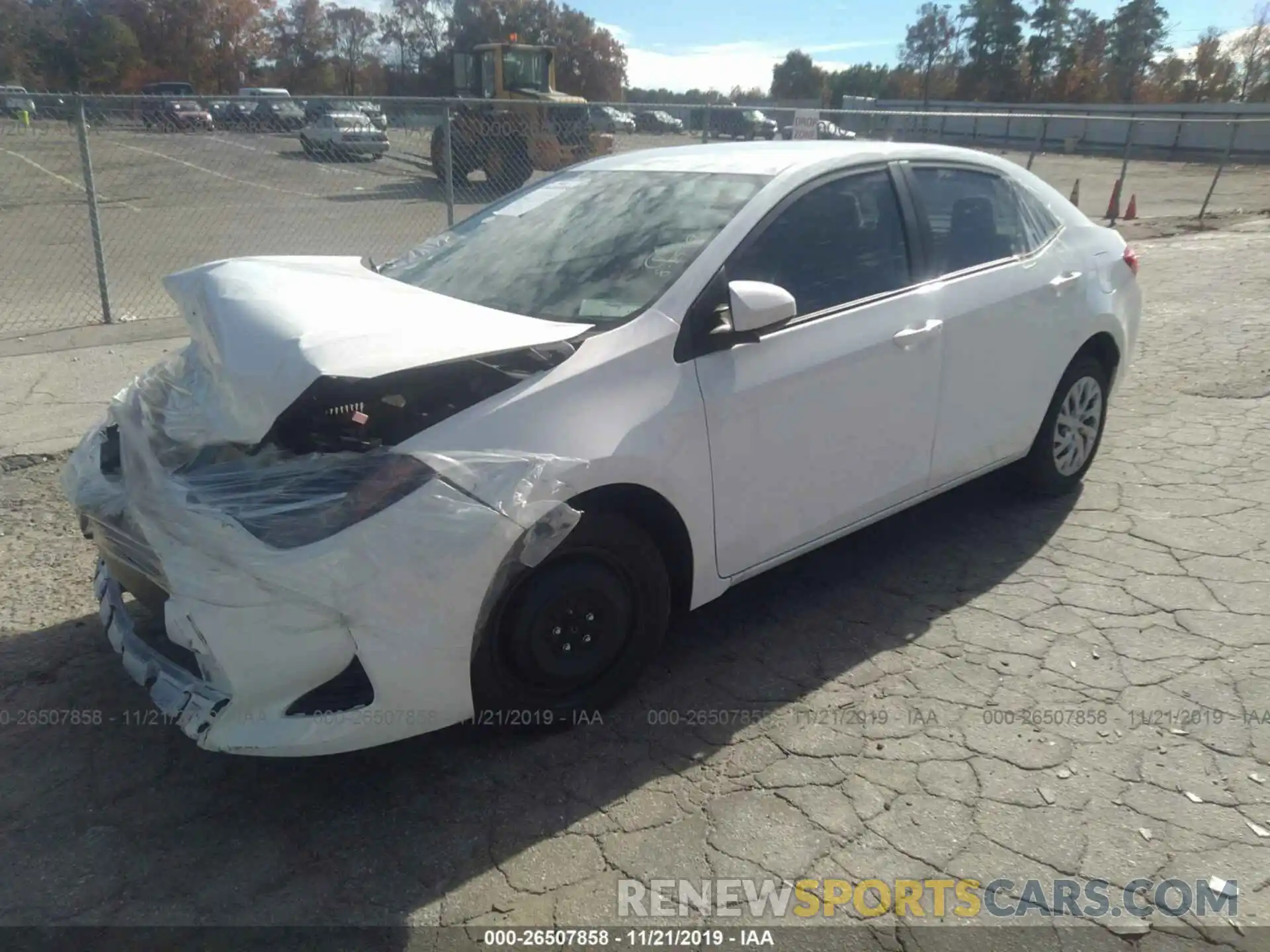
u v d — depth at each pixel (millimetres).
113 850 2654
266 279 3174
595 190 4004
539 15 68562
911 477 3910
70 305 9156
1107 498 4855
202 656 2572
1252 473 5090
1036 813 2723
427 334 2812
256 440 2633
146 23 66375
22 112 8516
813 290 3527
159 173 17641
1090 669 3406
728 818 2734
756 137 14148
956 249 4086
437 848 2648
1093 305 4590
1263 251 12273
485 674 2818
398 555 2512
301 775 2949
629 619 3146
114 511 2854
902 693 3299
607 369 2947
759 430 3279
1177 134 36656
